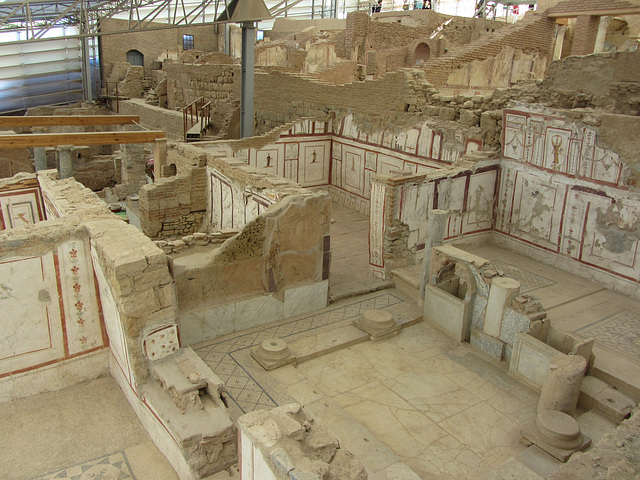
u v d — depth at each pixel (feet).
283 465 10.27
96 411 17.79
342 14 109.60
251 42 47.75
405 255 29.86
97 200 22.41
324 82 48.62
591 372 20.53
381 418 18.57
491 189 33.53
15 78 88.38
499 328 22.29
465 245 33.32
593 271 28.96
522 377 20.79
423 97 38.19
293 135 45.62
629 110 27.25
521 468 15.70
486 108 33.88
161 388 16.15
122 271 15.37
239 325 23.90
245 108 48.85
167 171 43.68
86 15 59.67
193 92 69.82
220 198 36.37
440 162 36.78
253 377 20.31
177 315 16.87
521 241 32.96
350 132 45.24
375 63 61.62
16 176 27.09
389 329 24.09
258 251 23.61
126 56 102.47
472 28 74.43
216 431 14.33
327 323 24.95
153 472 15.26
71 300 18.43
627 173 26.43
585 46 42.88
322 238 25.35
